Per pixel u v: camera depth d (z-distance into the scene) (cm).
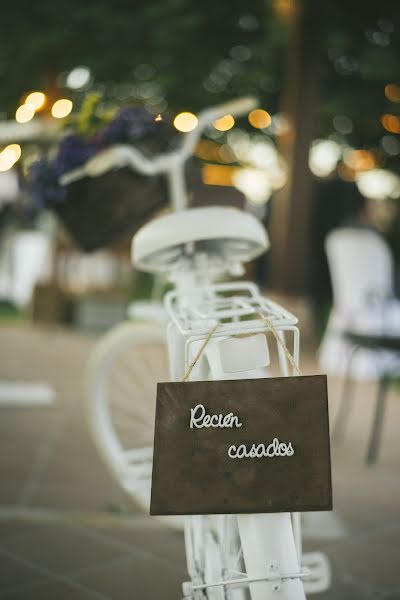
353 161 944
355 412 509
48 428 442
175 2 757
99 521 296
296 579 154
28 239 1057
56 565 256
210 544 186
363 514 316
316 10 701
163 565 259
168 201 271
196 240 204
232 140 983
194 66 859
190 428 149
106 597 234
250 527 158
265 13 813
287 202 733
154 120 248
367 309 542
